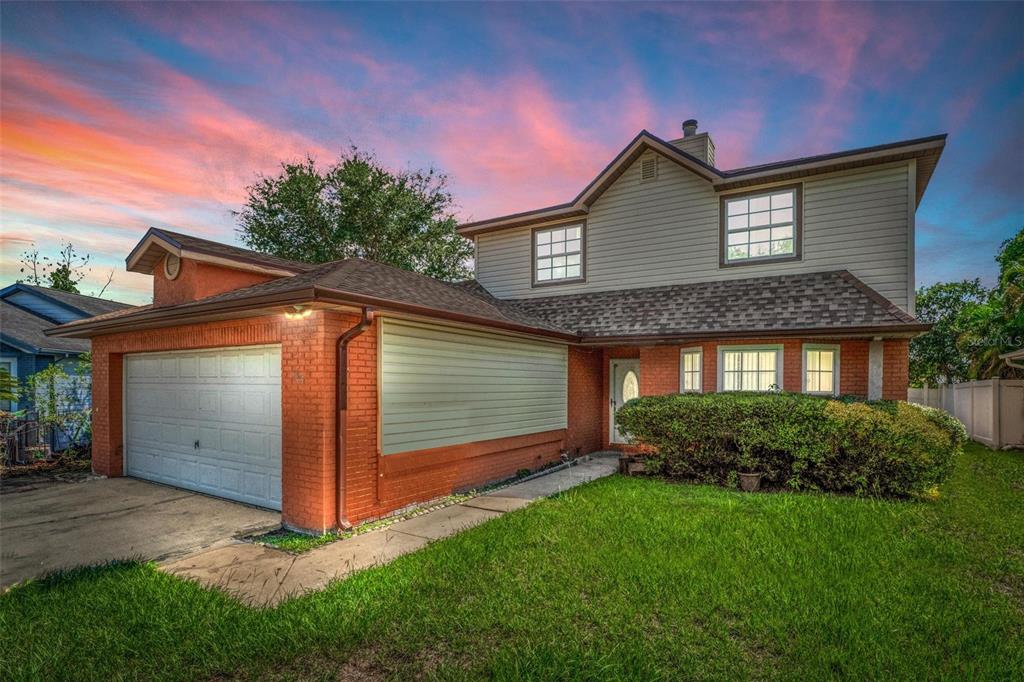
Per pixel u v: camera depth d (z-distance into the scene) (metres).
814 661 3.04
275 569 4.71
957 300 23.16
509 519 6.18
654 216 12.26
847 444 7.44
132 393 9.41
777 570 4.44
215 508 7.00
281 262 9.16
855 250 10.14
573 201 12.92
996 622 3.54
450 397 7.86
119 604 3.88
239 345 7.10
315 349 6.00
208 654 3.19
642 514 6.32
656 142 11.83
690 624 3.51
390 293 6.88
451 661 3.12
